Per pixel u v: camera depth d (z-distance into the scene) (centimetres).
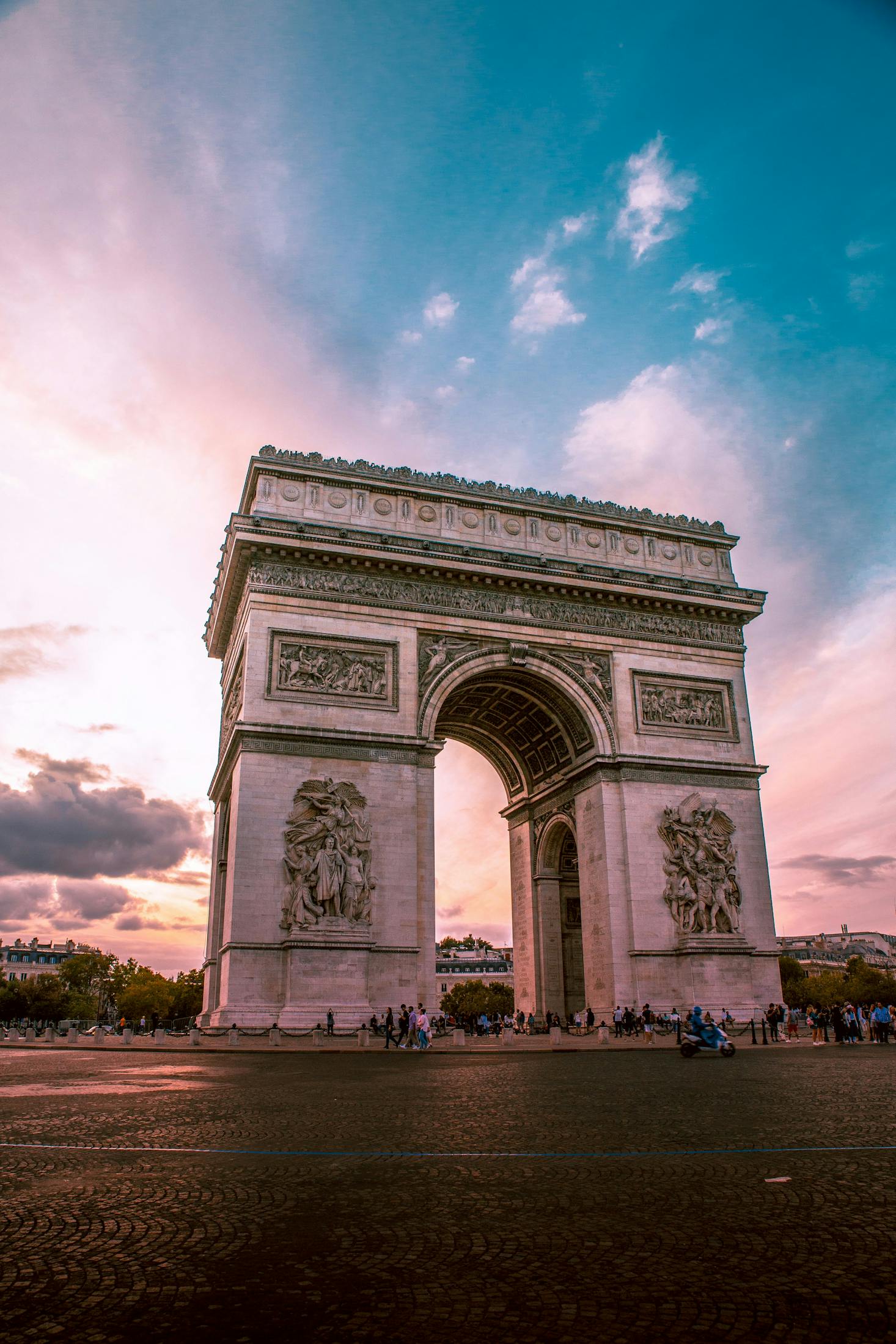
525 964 8844
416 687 7100
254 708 6644
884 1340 870
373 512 7462
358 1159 1761
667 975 7144
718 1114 2400
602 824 7450
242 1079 3566
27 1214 1341
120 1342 881
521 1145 1916
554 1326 915
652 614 8069
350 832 6475
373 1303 977
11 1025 18312
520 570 7562
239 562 7112
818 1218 1284
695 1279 1044
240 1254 1147
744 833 7731
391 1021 5534
